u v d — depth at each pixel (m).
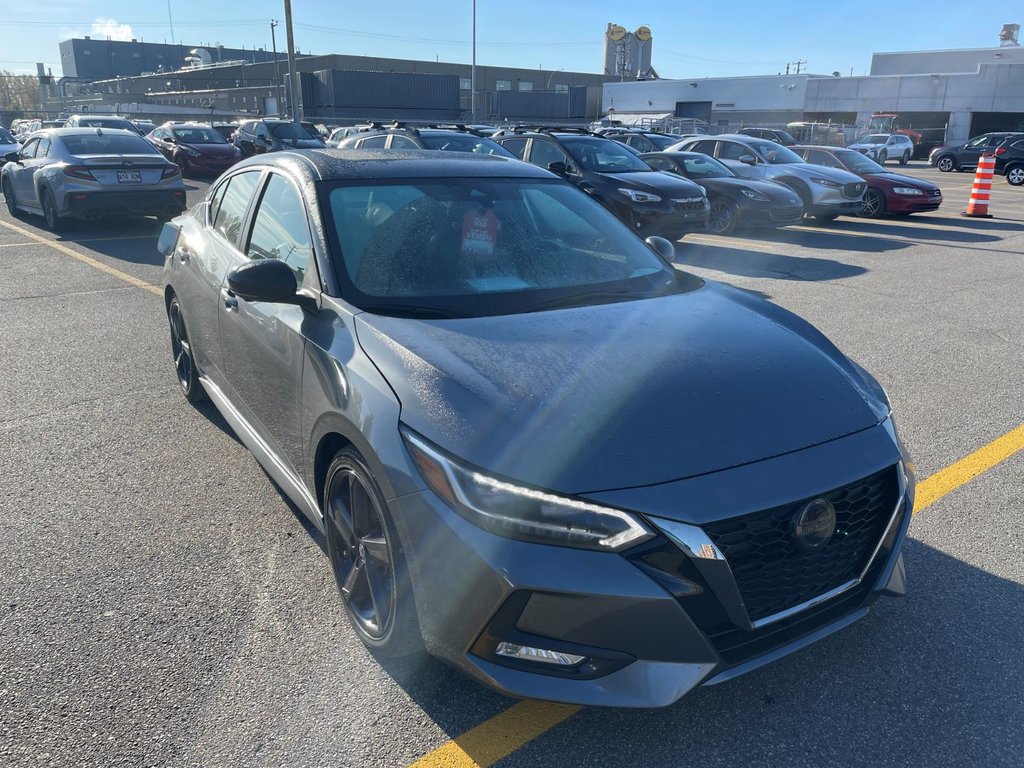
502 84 80.06
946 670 2.66
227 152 21.98
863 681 2.61
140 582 3.13
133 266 9.51
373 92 45.91
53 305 7.55
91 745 2.31
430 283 2.99
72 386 5.34
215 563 3.26
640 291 3.22
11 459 4.21
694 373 2.47
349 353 2.62
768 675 2.63
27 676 2.59
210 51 119.31
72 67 125.56
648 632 2.05
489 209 3.44
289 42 31.91
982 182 15.69
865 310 7.71
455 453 2.17
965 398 5.28
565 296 3.06
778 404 2.40
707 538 2.06
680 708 2.49
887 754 2.31
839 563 2.34
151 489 3.90
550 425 2.19
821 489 2.19
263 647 2.75
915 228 14.20
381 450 2.33
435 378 2.36
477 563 2.09
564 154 11.81
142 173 11.74
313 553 3.35
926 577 3.20
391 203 3.30
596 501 2.04
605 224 3.71
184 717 2.43
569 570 2.03
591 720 2.44
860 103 49.78
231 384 3.85
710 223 13.45
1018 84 44.00
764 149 15.27
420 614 2.27
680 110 57.91
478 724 2.42
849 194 14.36
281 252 3.36
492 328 2.70
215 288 3.87
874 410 2.53
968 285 8.96
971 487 3.99
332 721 2.42
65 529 3.52
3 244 11.05
